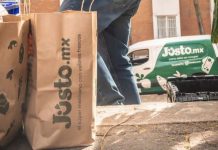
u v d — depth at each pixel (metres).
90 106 2.23
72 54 2.17
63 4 3.66
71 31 2.16
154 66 13.06
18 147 2.33
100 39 3.89
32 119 2.24
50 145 2.19
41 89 2.15
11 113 2.19
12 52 2.13
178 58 13.12
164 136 2.44
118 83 4.15
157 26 21.72
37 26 2.12
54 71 2.16
